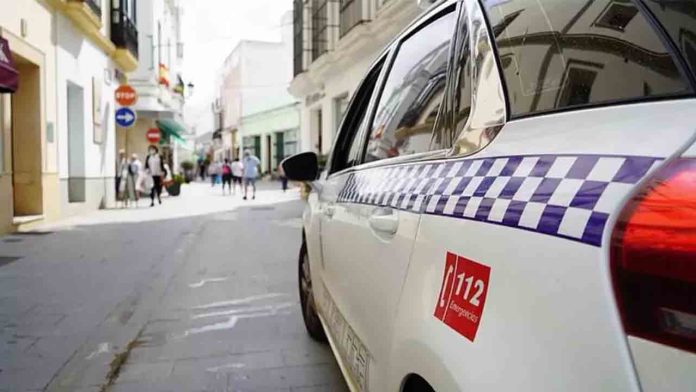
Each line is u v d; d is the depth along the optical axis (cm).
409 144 222
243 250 830
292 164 411
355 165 300
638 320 90
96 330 447
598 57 140
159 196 1697
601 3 150
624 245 93
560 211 109
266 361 378
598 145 114
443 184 163
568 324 100
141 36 2220
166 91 2631
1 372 360
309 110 2275
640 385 87
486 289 125
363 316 223
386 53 307
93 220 1198
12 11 924
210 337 429
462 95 182
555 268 106
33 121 1063
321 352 395
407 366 163
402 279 175
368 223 224
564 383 99
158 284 605
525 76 154
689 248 85
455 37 204
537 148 130
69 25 1220
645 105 118
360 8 1462
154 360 381
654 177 97
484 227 131
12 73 825
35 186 1084
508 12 175
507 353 113
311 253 389
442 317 143
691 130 101
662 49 128
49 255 777
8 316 485
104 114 1539
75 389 334
